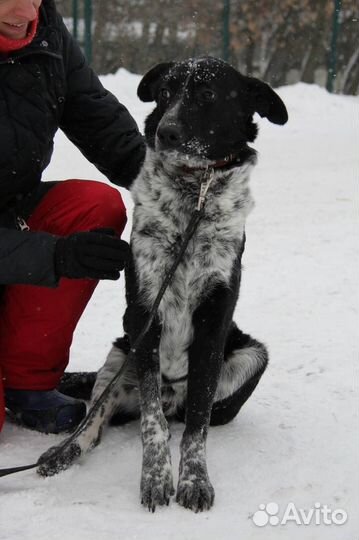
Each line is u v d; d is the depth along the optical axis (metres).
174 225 3.26
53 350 3.46
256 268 5.82
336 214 7.54
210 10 16.17
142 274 3.28
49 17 3.39
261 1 16.70
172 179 3.27
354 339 4.57
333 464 3.19
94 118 3.69
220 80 3.36
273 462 3.21
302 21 17.14
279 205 7.91
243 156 3.37
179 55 16.20
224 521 2.78
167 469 3.01
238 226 3.30
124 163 3.77
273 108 3.58
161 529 2.71
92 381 3.80
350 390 3.91
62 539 2.60
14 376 3.48
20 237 3.01
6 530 2.65
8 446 3.35
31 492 2.89
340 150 11.59
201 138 3.27
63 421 3.47
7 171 3.27
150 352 3.21
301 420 3.62
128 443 3.40
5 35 3.17
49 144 3.42
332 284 5.49
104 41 15.80
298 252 6.22
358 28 17.38
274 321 4.84
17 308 3.38
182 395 3.58
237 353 3.53
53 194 3.53
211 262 3.26
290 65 17.34
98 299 5.25
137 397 3.56
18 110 3.25
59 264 3.00
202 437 3.08
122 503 2.89
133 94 14.17
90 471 3.14
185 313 3.31
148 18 15.94
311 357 4.31
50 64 3.35
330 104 15.56
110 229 3.14
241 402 3.55
